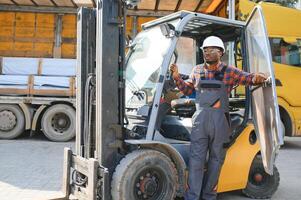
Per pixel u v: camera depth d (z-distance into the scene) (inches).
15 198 191.8
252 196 199.3
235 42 198.8
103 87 155.7
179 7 394.9
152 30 191.2
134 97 180.2
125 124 165.2
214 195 169.5
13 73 382.9
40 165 263.0
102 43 155.9
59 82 368.8
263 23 159.3
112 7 156.9
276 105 147.7
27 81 368.2
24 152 308.7
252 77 160.9
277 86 358.3
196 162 163.6
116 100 158.2
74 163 170.7
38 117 371.2
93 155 166.4
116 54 158.2
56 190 206.2
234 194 207.2
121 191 149.5
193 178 163.5
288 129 364.5
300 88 363.6
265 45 156.5
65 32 414.9
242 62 187.9
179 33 170.7
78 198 165.2
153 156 155.9
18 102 365.7
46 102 366.9
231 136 181.2
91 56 170.6
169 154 166.1
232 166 179.8
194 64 214.5
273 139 152.1
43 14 414.6
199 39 215.5
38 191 203.9
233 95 222.5
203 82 164.1
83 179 163.8
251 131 187.2
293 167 279.6
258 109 169.8
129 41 202.7
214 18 181.5
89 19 170.2
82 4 398.3
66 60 385.4
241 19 346.0
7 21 412.8
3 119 368.5
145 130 166.9
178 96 183.5
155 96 165.9
